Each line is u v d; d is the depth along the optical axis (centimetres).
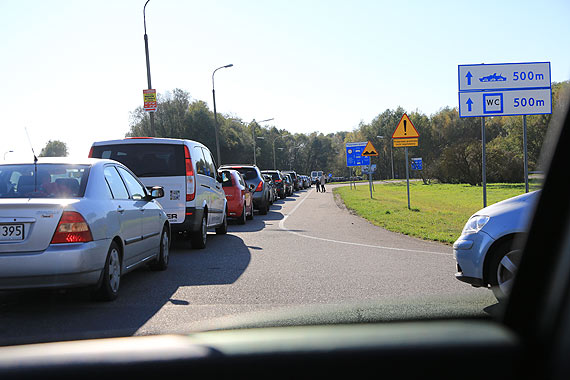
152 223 800
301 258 959
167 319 534
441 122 12044
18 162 651
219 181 1355
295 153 17512
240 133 10800
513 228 533
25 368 250
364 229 1529
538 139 5916
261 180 2214
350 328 284
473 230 563
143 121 8950
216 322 511
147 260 780
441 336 256
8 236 550
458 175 6469
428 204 2880
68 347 275
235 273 814
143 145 1060
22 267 543
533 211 282
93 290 609
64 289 565
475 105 1476
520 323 266
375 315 511
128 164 1050
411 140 2105
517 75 1466
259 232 1461
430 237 1252
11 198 589
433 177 7512
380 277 754
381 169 14438
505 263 532
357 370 234
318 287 688
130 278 782
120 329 497
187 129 9081
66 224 561
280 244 1178
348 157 4775
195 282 745
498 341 248
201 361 244
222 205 1359
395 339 254
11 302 624
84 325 515
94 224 588
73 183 624
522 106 1470
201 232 1091
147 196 820
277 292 662
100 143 1065
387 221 1712
